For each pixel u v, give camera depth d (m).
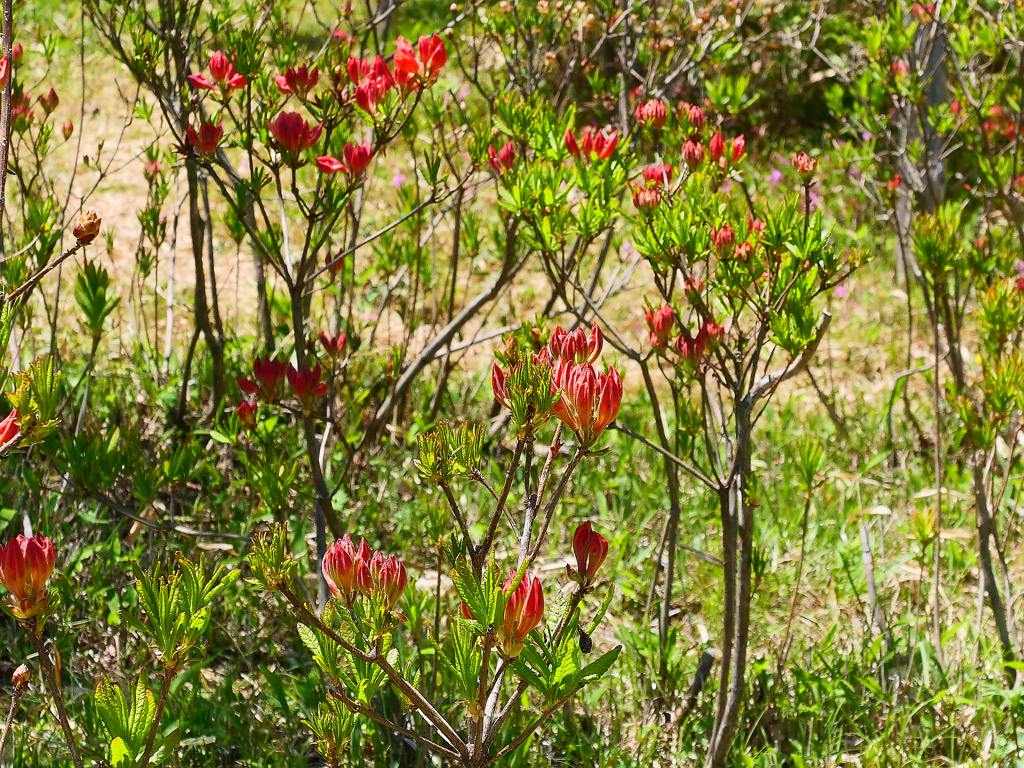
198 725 2.75
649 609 3.47
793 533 4.09
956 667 3.31
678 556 3.83
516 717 2.84
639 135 4.81
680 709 3.08
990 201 4.63
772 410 5.07
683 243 2.38
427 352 4.28
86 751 2.62
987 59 5.89
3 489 3.42
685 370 2.50
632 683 3.12
